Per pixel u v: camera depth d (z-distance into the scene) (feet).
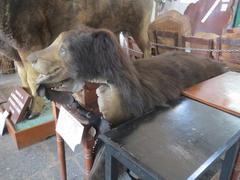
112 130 2.10
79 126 2.36
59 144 3.45
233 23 8.38
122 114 2.20
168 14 7.37
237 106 2.54
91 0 5.33
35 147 5.12
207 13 8.67
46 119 5.38
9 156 4.82
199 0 8.96
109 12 5.83
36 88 2.18
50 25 4.92
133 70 2.24
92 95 2.48
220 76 3.41
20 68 5.15
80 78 2.00
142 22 6.73
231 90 2.93
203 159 1.76
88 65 1.93
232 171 2.65
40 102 5.49
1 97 6.44
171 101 2.63
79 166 4.62
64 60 1.97
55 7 4.82
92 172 2.44
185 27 7.17
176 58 3.23
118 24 6.26
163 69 2.81
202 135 2.06
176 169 1.65
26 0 4.31
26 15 4.36
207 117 2.36
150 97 2.34
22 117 5.21
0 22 4.06
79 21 5.30
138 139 1.98
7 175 4.33
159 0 9.66
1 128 5.50
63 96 2.47
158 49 6.79
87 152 2.52
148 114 2.35
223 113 2.45
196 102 2.65
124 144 1.91
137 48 6.33
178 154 1.81
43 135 5.29
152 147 1.88
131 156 1.77
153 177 1.58
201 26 8.75
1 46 4.71
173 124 2.22
